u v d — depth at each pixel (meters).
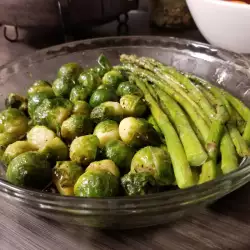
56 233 0.21
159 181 0.22
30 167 0.21
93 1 0.38
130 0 0.41
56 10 0.38
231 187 0.19
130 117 0.25
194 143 0.23
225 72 0.32
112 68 0.32
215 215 0.21
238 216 0.21
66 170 0.22
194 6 0.34
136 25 0.46
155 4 0.43
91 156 0.23
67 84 0.29
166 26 0.44
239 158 0.23
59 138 0.25
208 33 0.36
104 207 0.18
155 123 0.26
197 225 0.21
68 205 0.18
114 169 0.22
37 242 0.20
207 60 0.33
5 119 0.26
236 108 0.26
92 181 0.20
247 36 0.33
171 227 0.21
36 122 0.26
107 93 0.27
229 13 0.32
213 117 0.24
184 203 0.18
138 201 0.18
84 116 0.25
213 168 0.21
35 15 0.39
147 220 0.20
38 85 0.29
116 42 0.35
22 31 0.45
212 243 0.20
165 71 0.29
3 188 0.19
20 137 0.26
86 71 0.30
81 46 0.34
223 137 0.23
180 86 0.27
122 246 0.20
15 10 0.39
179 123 0.24
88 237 0.21
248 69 0.31
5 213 0.22
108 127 0.25
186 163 0.22
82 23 0.40
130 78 0.30
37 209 0.20
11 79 0.31
